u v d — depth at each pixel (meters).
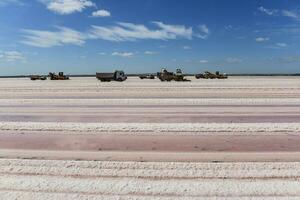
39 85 44.91
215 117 13.31
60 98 22.88
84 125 11.33
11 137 9.52
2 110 16.11
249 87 35.09
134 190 5.25
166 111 15.34
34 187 5.39
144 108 16.62
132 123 11.73
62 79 77.31
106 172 6.16
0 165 6.62
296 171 6.14
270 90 30.09
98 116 13.80
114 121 12.38
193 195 5.03
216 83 47.44
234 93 26.62
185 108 16.52
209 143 8.59
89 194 5.09
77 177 5.89
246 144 8.44
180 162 6.82
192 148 8.05
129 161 6.92
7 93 28.66
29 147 8.28
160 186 5.41
